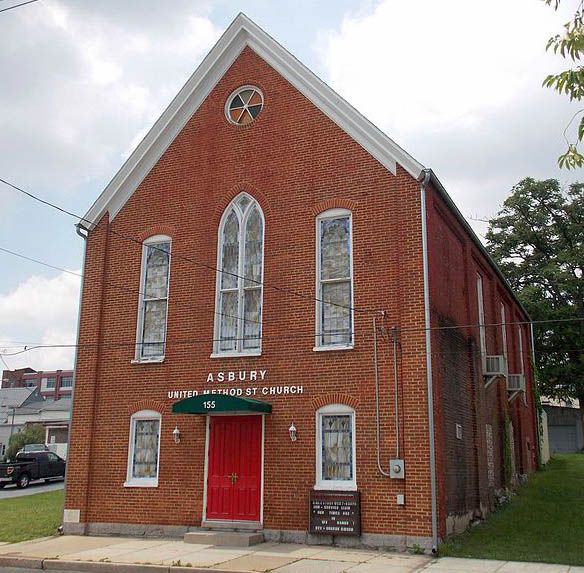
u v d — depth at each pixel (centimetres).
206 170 1872
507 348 2723
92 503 1767
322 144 1738
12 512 2202
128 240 1922
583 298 4294
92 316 1895
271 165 1791
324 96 1752
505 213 4719
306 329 1641
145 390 1786
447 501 1512
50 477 3494
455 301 1811
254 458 1633
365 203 1647
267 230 1747
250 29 1889
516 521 1786
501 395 2345
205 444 1686
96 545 1568
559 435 5231
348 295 1633
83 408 1836
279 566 1265
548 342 4250
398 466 1450
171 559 1358
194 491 1669
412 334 1522
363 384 1547
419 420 1468
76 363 1878
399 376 1512
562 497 2198
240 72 1898
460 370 1777
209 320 1761
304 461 1566
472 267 2061
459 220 1872
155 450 1759
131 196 1950
